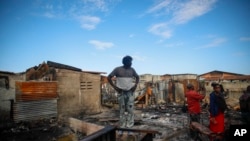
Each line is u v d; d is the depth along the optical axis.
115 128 3.94
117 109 17.66
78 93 15.52
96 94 17.09
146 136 4.80
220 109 6.38
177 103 22.53
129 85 7.23
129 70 7.30
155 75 35.12
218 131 6.36
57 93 13.79
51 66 14.29
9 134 9.30
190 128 8.04
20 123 11.49
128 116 7.26
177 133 8.49
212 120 6.43
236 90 20.86
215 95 6.47
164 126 9.92
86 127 8.70
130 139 5.07
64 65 15.72
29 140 8.32
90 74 16.64
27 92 12.13
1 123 10.83
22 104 11.85
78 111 15.38
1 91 11.16
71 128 10.09
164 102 23.25
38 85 12.73
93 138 3.06
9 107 11.41
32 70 14.33
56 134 9.23
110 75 7.21
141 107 18.81
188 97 8.47
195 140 7.50
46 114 12.95
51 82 13.44
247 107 9.15
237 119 11.22
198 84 23.62
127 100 7.23
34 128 10.63
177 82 24.03
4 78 11.31
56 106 13.64
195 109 8.24
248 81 20.75
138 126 9.94
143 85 25.36
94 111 16.72
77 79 15.49
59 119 12.57
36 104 12.51
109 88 20.27
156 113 14.94
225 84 21.61
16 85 11.73
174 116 13.51
